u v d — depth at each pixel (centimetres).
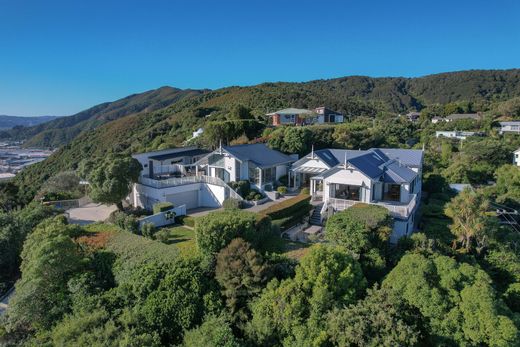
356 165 3300
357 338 1500
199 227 2050
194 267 1931
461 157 6175
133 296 1884
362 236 2231
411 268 1830
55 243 2080
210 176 4256
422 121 10631
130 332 1524
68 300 1931
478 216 2538
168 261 2008
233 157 4025
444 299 1695
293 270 1945
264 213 2852
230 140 6203
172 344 1681
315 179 3628
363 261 2220
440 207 3544
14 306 1847
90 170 3612
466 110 12338
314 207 3419
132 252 2200
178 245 2500
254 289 1805
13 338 1828
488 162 6109
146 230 2747
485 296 1628
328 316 1628
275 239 2406
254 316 1716
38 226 2669
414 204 3350
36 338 1711
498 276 2456
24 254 2323
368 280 2117
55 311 1877
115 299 1867
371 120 9575
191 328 1719
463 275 1797
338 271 1789
